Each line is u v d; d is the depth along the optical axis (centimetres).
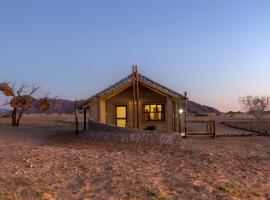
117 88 2692
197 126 4372
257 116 7469
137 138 2172
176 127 2758
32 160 1445
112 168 1288
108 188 973
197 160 1514
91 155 1620
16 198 816
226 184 1041
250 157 1612
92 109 2722
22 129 3303
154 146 1989
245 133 3100
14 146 1942
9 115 5941
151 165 1377
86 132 2516
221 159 1545
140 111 2750
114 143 2108
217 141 2334
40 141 2225
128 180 1077
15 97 3741
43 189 932
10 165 1325
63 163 1392
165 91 2670
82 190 952
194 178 1129
